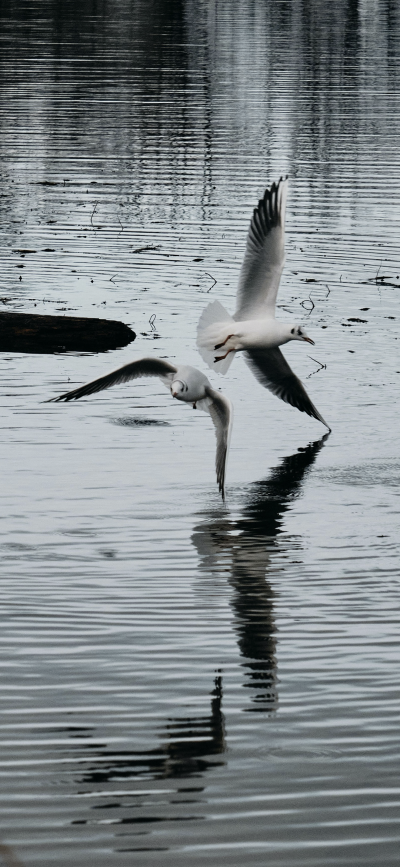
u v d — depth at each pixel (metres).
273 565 13.27
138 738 9.55
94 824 8.41
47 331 21.66
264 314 12.16
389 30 69.94
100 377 10.99
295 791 8.81
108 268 25.86
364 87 49.34
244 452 16.94
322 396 19.28
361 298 24.28
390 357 21.11
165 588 12.61
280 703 10.16
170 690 10.38
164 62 55.47
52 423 17.89
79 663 10.85
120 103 44.59
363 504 15.15
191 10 80.81
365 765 9.19
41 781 8.90
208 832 8.31
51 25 68.69
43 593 12.39
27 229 28.75
